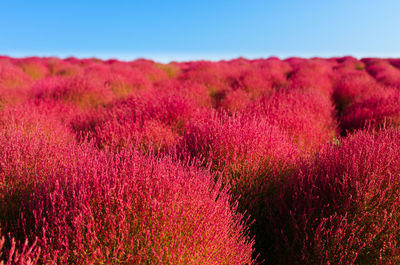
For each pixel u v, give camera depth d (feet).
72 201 5.41
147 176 6.03
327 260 5.90
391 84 26.58
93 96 20.38
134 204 5.48
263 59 87.61
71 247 4.76
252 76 29.96
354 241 5.94
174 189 5.80
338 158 7.70
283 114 14.06
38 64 44.78
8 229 5.42
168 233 5.05
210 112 14.15
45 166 7.21
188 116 13.87
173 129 13.10
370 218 6.09
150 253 4.86
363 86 26.12
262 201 7.88
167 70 44.68
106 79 28.02
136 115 13.48
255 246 7.14
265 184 8.03
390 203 6.31
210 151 8.94
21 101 18.20
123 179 5.89
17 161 6.99
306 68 41.22
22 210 5.75
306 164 8.04
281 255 6.55
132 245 4.57
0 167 6.97
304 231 6.17
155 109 13.79
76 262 4.55
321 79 30.58
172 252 4.75
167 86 25.07
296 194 6.82
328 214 6.44
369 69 48.34
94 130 13.80
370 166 6.82
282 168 8.52
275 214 7.44
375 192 6.32
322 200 6.72
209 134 9.67
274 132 10.27
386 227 6.06
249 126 10.07
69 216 5.10
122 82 26.73
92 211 5.25
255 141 9.18
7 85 25.50
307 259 6.01
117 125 12.46
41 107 15.74
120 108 15.58
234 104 18.97
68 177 6.37
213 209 5.89
